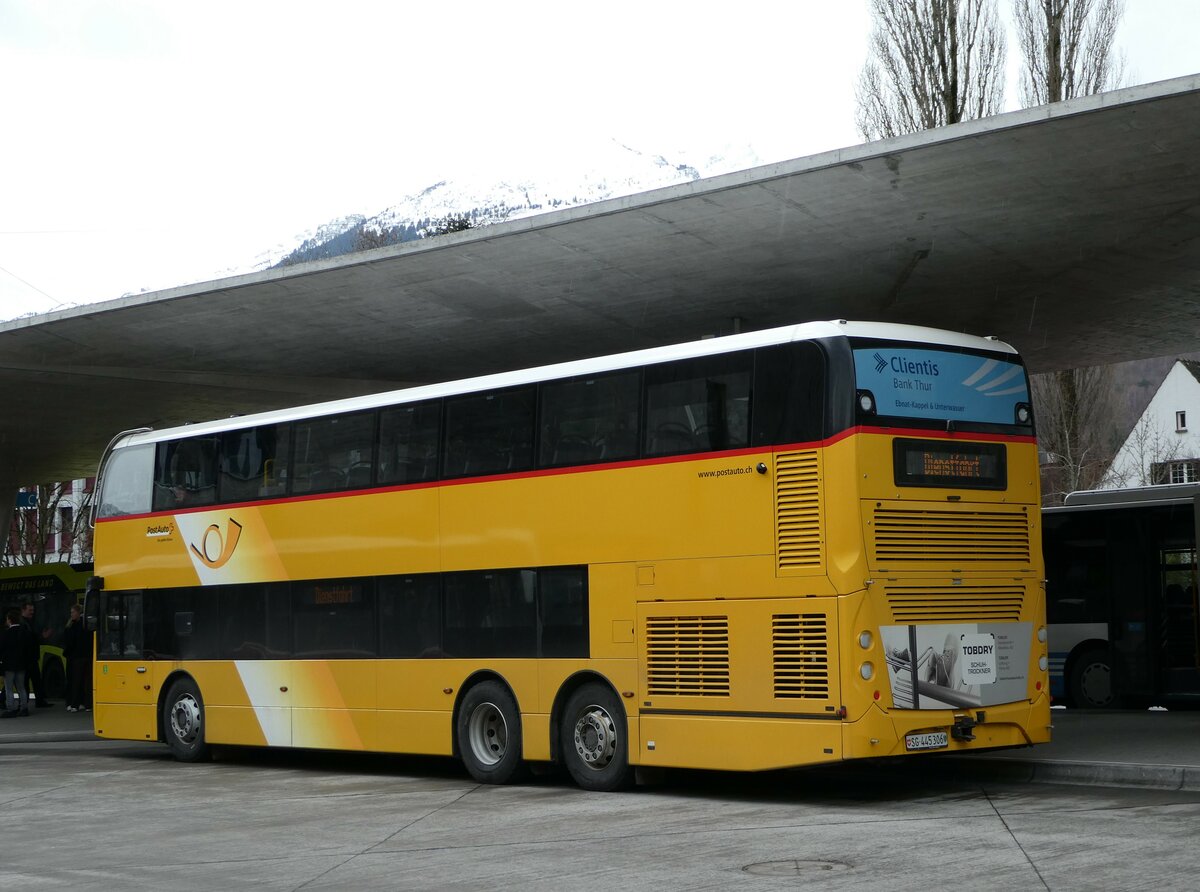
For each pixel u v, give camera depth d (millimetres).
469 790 15125
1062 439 42156
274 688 18109
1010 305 21734
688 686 13562
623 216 17797
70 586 34531
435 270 20297
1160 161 15477
